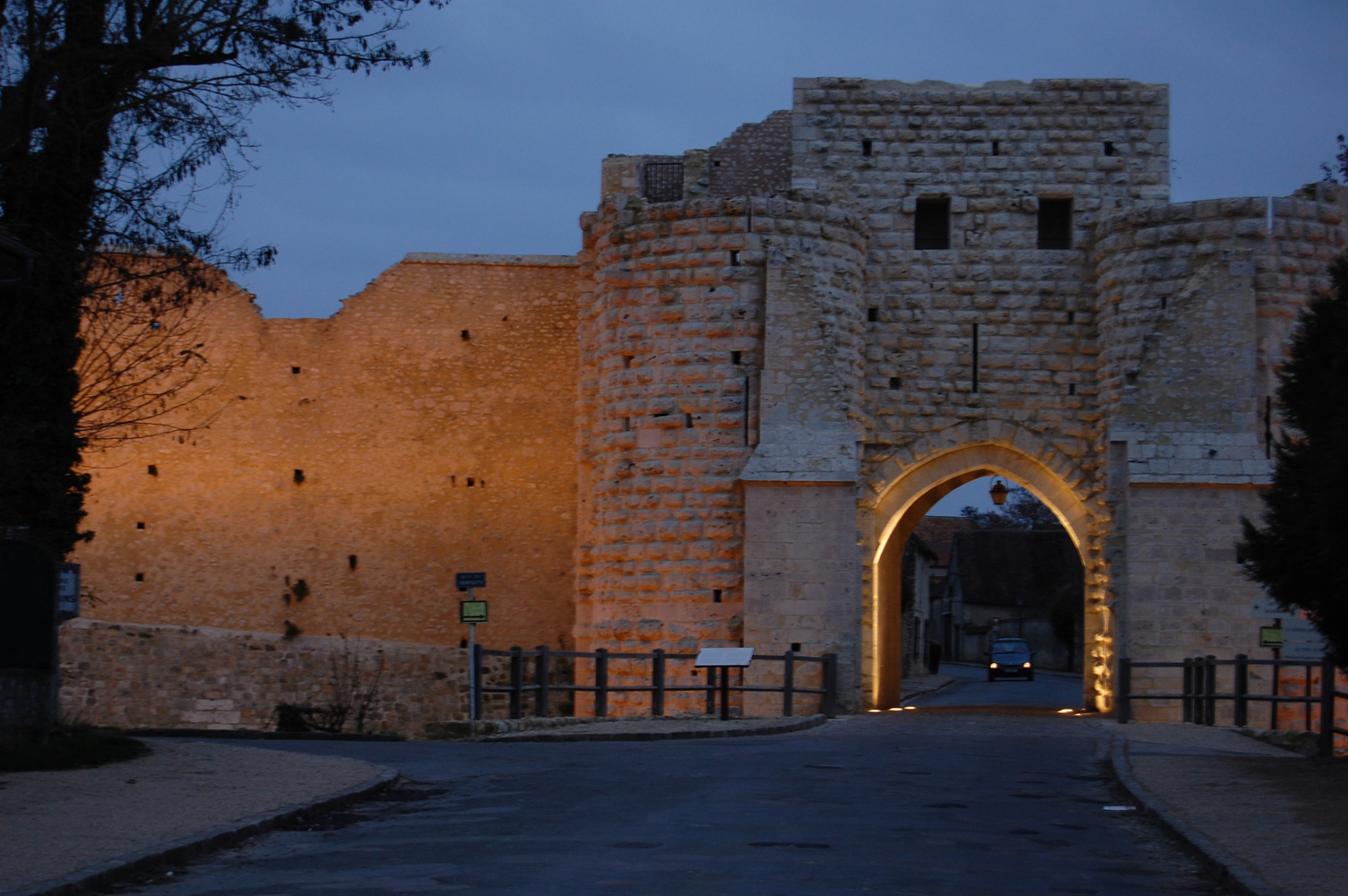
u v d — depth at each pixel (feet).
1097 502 94.94
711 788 45.16
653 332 94.68
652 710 80.23
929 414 96.63
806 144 98.12
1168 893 30.27
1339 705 87.66
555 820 38.52
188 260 58.65
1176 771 49.42
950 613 274.57
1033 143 98.02
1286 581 54.24
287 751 55.01
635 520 93.81
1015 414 96.58
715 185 102.99
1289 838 34.88
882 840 35.45
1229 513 88.94
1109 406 93.86
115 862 30.45
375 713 109.60
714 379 93.20
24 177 54.54
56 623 49.96
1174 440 89.81
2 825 34.99
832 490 90.58
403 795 44.45
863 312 96.22
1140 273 92.68
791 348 92.17
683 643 91.66
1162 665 79.56
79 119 55.88
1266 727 87.76
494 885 29.12
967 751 59.67
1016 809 42.29
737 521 92.02
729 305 93.45
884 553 100.22
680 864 31.63
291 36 57.21
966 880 30.66
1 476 53.57
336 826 38.14
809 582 89.97
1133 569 89.15
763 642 89.81
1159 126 98.17
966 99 98.37
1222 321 90.33
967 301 97.25
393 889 28.91
